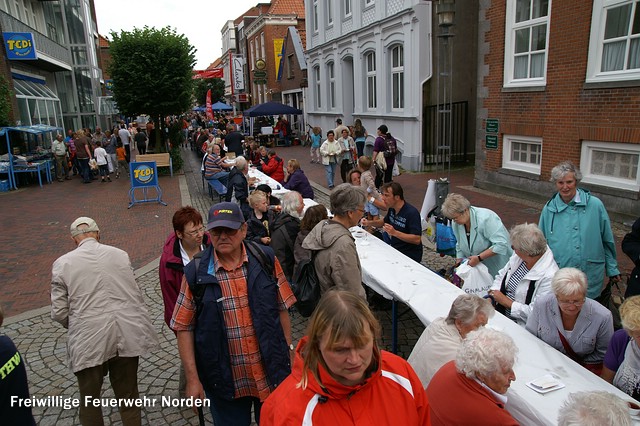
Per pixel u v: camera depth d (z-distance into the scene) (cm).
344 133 1489
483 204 1020
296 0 3919
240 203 805
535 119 1008
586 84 874
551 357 289
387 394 173
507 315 379
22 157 1627
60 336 527
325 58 2280
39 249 891
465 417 220
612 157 862
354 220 351
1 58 1716
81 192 1509
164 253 354
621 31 818
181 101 1825
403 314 523
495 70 1106
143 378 435
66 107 2731
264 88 4059
